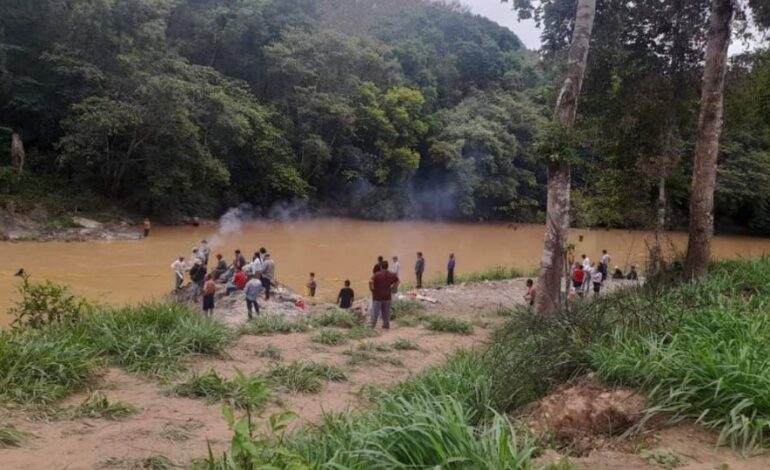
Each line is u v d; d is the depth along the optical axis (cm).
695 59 1659
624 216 1919
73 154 3456
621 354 511
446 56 6894
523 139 6194
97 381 732
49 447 530
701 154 1255
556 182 1238
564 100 1252
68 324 897
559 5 1538
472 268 3164
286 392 774
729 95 1717
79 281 2227
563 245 1229
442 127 5841
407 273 2895
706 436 412
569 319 643
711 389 436
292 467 325
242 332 1173
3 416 580
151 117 3538
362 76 5547
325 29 5862
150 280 2322
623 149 1745
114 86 3606
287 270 2781
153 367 791
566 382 543
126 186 3925
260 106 4628
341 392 803
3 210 3092
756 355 466
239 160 4597
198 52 4894
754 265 1153
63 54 3506
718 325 589
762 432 395
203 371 823
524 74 6938
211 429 605
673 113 1686
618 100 1703
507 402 539
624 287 1384
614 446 419
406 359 1049
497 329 1195
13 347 694
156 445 552
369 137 5384
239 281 1905
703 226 1240
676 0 1561
